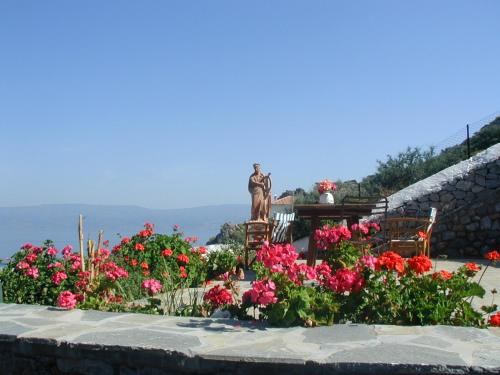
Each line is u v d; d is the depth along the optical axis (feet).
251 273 32.81
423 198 41.27
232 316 14.21
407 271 14.10
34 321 14.02
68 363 12.10
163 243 28.32
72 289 22.12
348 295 13.83
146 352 11.18
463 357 9.91
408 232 35.60
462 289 14.12
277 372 10.19
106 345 11.58
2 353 13.05
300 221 52.80
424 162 63.82
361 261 13.97
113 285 18.54
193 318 13.97
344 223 35.14
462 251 40.32
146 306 16.72
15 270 22.84
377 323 13.38
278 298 13.08
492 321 12.93
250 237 40.52
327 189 32.12
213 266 30.27
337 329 12.17
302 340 11.36
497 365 9.43
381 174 65.31
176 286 20.15
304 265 13.62
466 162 42.04
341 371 9.84
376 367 9.71
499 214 39.47
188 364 10.77
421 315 13.17
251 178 40.75
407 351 10.33
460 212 40.47
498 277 28.50
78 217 21.07
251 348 10.89
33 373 12.60
